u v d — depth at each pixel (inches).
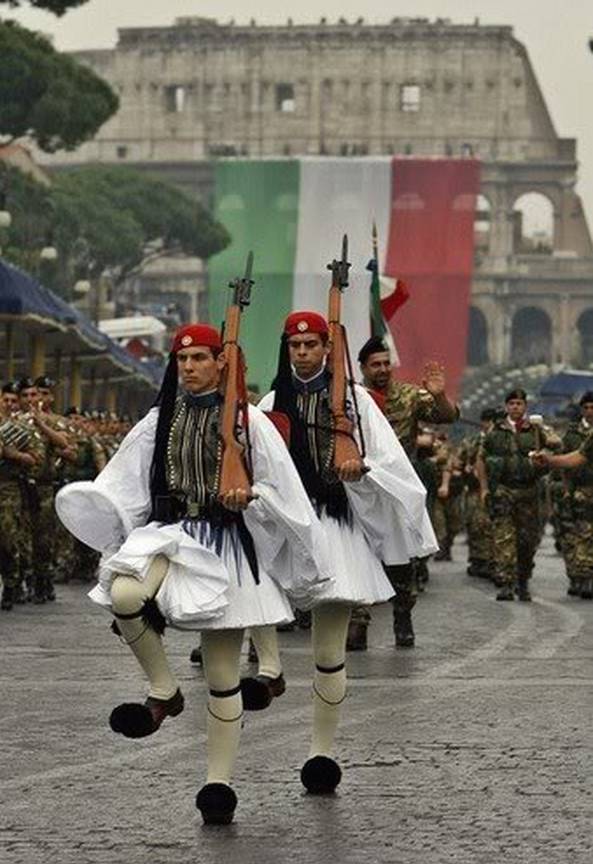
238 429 732.0
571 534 1830.7
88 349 3243.1
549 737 906.1
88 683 1087.0
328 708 778.2
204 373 741.3
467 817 730.8
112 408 3944.4
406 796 768.3
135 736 730.8
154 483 743.7
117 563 720.3
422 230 3939.5
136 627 726.5
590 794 772.6
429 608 1668.3
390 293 1836.9
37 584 1680.6
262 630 930.7
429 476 1542.8
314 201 3858.3
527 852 675.4
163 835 702.5
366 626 1284.4
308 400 796.6
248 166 3860.7
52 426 1668.3
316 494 784.9
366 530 789.9
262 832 706.8
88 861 663.8
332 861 664.4
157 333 4800.7
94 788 780.6
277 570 738.2
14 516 1608.0
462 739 898.7
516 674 1147.9
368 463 782.5
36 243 6717.5
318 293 3811.5
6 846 683.4
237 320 744.3
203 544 729.0
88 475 1937.7
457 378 4030.5
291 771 818.2
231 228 3882.9
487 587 2006.6
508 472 1753.2
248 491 721.0
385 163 3912.4
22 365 3341.5
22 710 981.2
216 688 730.2
